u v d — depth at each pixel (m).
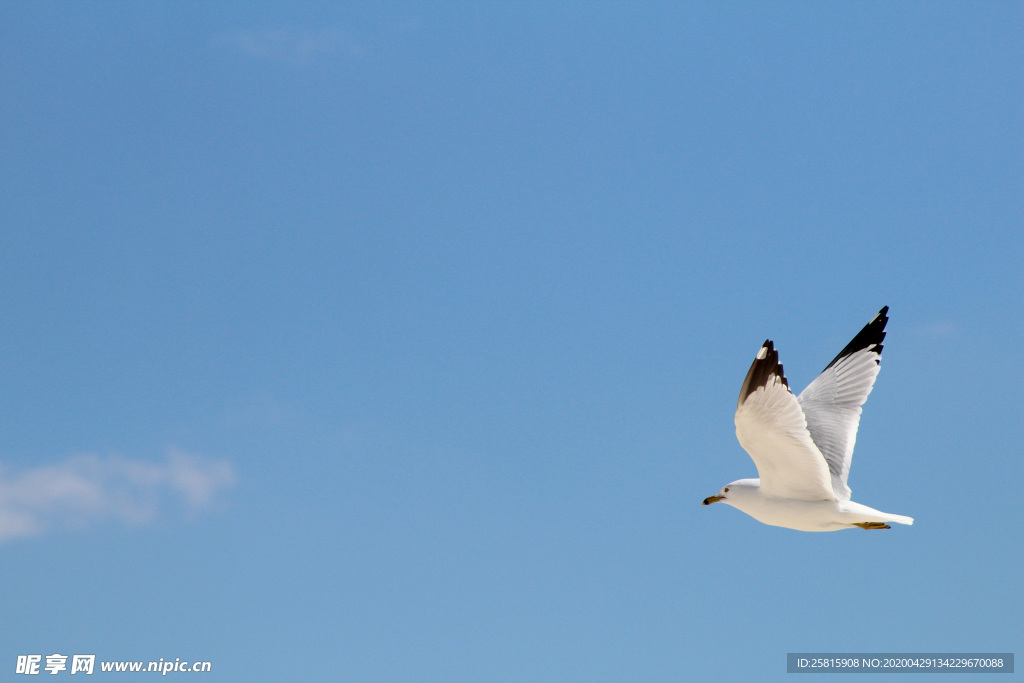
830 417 16.09
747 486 13.88
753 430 13.04
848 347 16.89
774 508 13.59
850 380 16.58
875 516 13.13
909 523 13.05
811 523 13.49
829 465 15.39
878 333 16.61
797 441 12.87
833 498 13.35
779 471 13.37
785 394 12.52
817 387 16.81
